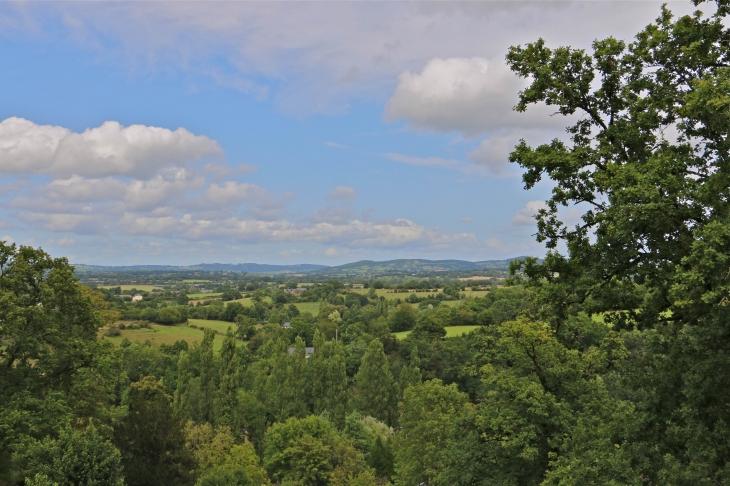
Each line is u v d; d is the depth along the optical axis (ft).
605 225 46.88
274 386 205.77
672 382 49.34
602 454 52.54
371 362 230.48
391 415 229.86
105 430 94.02
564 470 54.75
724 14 46.39
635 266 47.03
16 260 92.63
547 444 75.77
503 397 82.33
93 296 134.92
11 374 88.74
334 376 213.46
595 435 61.72
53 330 90.58
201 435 162.40
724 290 35.86
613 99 50.93
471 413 90.68
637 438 52.08
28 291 95.09
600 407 76.48
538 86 51.01
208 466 143.74
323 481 155.22
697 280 37.11
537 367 83.41
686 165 45.21
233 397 189.67
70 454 69.10
